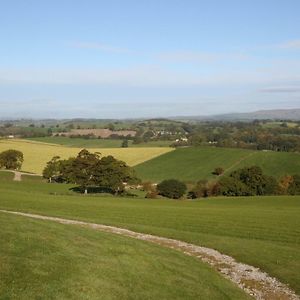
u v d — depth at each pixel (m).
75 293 19.14
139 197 100.56
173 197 111.69
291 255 33.16
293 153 150.12
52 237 26.89
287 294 25.23
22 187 97.50
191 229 46.34
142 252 28.92
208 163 145.50
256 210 66.00
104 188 107.38
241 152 154.50
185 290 23.09
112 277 22.28
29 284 18.73
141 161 150.88
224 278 27.47
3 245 22.84
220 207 73.50
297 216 57.59
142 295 21.02
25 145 172.00
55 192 94.94
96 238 30.08
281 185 112.81
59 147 171.75
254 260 31.81
